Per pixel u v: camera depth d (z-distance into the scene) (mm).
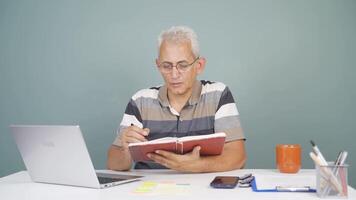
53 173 1253
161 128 1842
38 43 2480
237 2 2395
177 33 1728
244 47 2395
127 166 1592
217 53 2404
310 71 2369
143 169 1691
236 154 1621
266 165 2385
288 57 2379
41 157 1245
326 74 2363
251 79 2393
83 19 2465
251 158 2391
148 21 2434
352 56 2352
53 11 2477
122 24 2447
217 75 2406
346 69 2354
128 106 1911
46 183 1302
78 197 1085
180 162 1404
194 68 1760
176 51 1693
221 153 1513
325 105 2361
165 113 1854
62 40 2473
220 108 1787
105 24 2455
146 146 1343
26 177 1425
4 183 1312
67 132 1133
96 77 2457
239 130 1723
